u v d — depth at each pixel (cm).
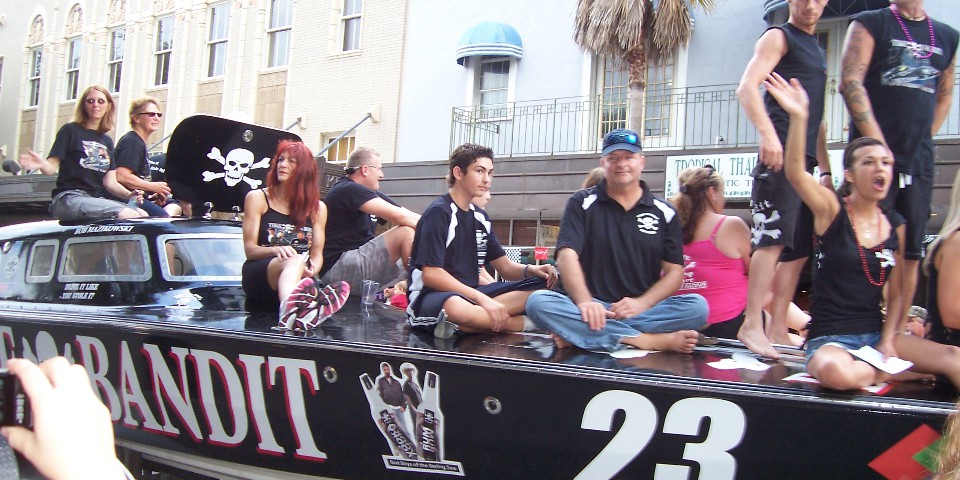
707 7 998
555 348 292
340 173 1010
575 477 247
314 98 1417
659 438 234
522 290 352
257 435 299
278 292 368
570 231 321
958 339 251
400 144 1303
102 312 371
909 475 216
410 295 344
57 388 106
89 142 529
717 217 377
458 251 349
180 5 1612
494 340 309
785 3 924
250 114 1495
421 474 270
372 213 431
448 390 257
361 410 274
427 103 1279
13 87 1950
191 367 311
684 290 370
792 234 309
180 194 470
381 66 1334
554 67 1152
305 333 301
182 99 1595
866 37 310
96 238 439
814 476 224
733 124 1019
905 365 237
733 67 1023
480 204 404
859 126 306
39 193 1548
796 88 274
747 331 304
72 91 1831
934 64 313
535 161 1070
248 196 397
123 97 1700
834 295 261
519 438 250
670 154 952
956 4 882
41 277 454
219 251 434
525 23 1178
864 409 215
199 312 361
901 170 310
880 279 258
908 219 310
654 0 1000
